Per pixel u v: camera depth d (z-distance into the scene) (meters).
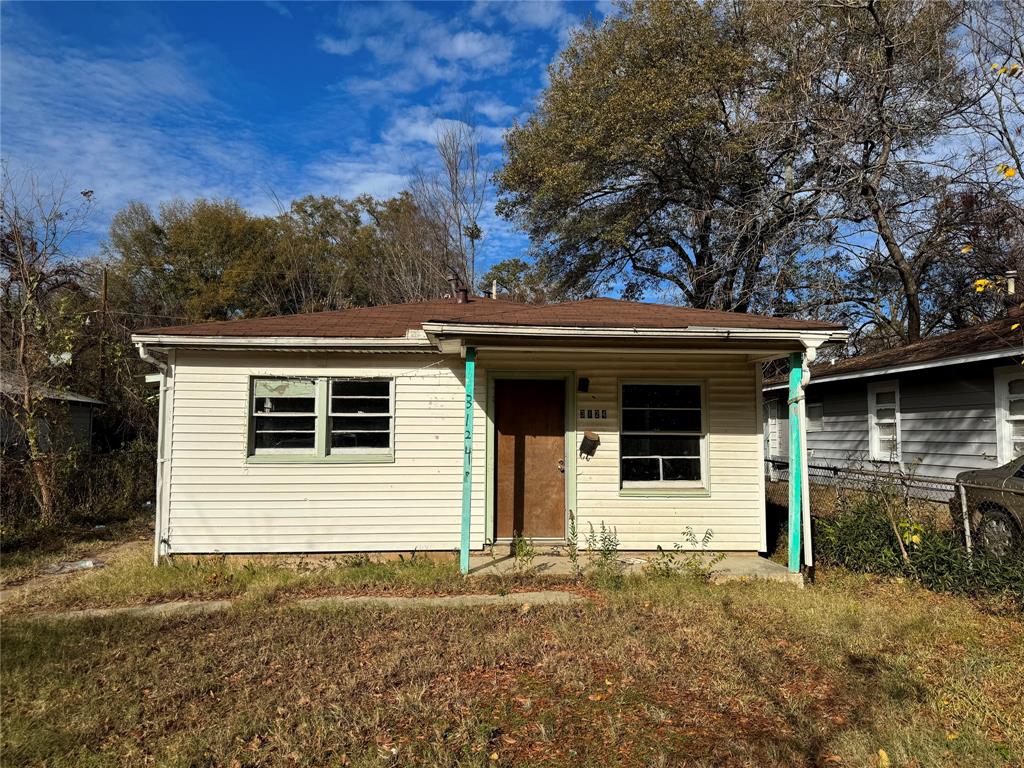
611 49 19.53
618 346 7.52
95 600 6.84
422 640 5.55
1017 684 4.57
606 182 21.58
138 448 14.72
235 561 8.09
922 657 5.09
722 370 8.72
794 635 5.61
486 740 3.91
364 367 8.45
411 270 30.53
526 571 7.49
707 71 18.41
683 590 6.91
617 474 8.54
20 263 12.02
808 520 7.68
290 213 39.44
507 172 22.48
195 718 4.23
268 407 8.37
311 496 8.27
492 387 8.62
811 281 19.66
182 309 34.72
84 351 16.81
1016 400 10.62
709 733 4.00
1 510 10.38
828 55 16.14
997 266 16.69
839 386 15.85
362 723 4.11
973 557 6.70
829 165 17.25
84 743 3.96
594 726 4.09
